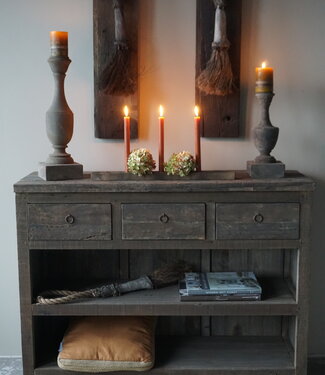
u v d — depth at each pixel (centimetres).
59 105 215
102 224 209
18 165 243
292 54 236
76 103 239
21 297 214
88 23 235
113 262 244
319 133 241
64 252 244
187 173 212
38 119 240
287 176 220
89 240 210
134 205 208
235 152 242
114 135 238
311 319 252
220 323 250
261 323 249
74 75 238
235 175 223
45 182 208
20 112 240
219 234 210
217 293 214
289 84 238
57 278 245
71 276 245
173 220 209
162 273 232
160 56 236
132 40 232
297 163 243
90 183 206
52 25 235
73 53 236
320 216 246
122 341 218
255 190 206
